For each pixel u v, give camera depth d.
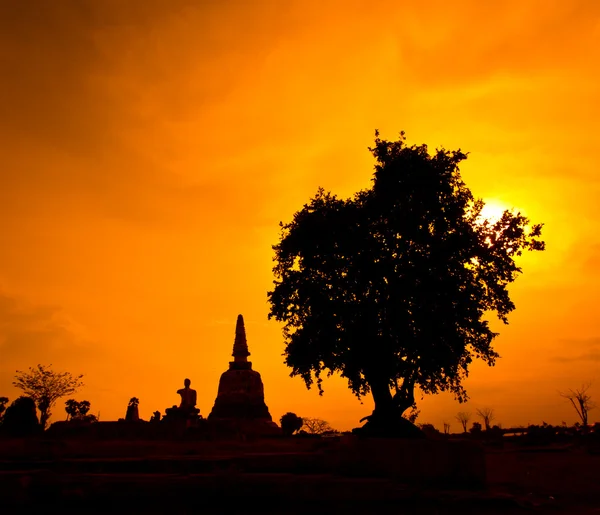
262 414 59.41
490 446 52.25
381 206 24.09
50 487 13.42
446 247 22.92
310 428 80.44
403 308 22.55
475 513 14.88
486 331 23.25
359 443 17.97
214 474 15.38
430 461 17.95
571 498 18.42
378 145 25.73
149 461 16.89
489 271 24.03
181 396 56.78
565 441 54.62
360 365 23.25
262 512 13.85
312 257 24.73
